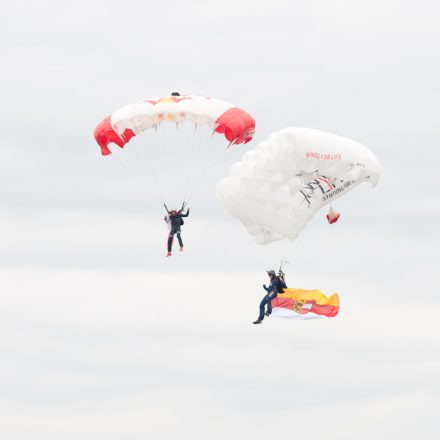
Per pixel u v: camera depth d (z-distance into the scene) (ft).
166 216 522.06
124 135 525.75
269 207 495.41
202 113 513.86
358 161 485.97
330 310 495.00
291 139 483.51
